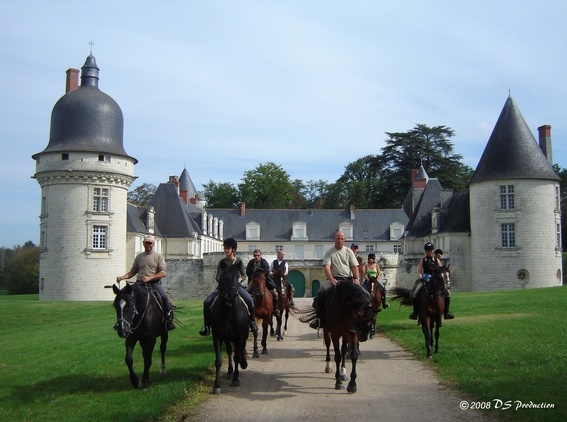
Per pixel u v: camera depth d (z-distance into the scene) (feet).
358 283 34.50
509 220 143.43
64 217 137.80
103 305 104.99
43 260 139.64
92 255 138.10
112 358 41.24
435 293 41.14
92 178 138.62
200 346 46.44
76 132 139.95
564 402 26.66
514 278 142.10
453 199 172.76
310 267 185.16
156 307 33.50
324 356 43.55
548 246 142.31
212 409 28.09
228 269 34.06
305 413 27.14
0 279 302.04
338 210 246.68
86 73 147.02
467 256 155.22
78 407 27.91
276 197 284.61
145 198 287.48
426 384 32.58
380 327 59.31
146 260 34.94
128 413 26.35
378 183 269.44
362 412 27.12
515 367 34.35
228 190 296.71
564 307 67.36
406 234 191.83
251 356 43.57
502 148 146.72
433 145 259.80
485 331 48.88
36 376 35.68
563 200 228.63
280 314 53.57
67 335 60.70
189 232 192.85
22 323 85.25
